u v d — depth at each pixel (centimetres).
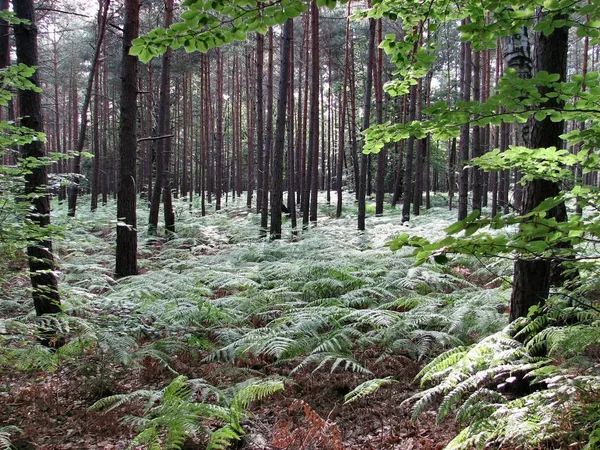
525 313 386
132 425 374
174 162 3722
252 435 381
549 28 255
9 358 461
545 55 346
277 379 445
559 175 283
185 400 390
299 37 2395
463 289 666
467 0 331
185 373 505
